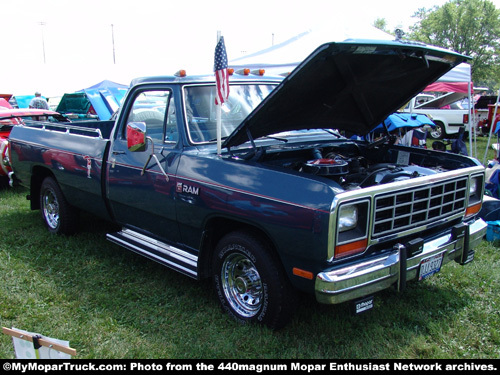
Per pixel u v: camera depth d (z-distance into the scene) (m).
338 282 2.64
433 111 17.16
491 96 17.64
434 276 4.14
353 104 3.83
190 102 3.76
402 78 3.64
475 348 3.08
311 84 3.12
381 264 2.84
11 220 5.99
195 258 3.63
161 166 3.70
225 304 3.44
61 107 19.03
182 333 3.23
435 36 42.53
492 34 40.06
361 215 2.76
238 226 3.42
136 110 4.14
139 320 3.42
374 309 3.54
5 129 7.79
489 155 11.69
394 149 4.39
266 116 3.25
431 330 3.24
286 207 2.79
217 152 3.43
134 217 4.21
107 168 4.30
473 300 3.72
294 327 3.25
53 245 5.00
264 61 9.13
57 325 3.35
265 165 3.11
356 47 2.84
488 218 5.39
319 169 3.30
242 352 2.99
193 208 3.45
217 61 3.21
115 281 4.09
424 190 3.15
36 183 5.71
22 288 3.96
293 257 2.84
